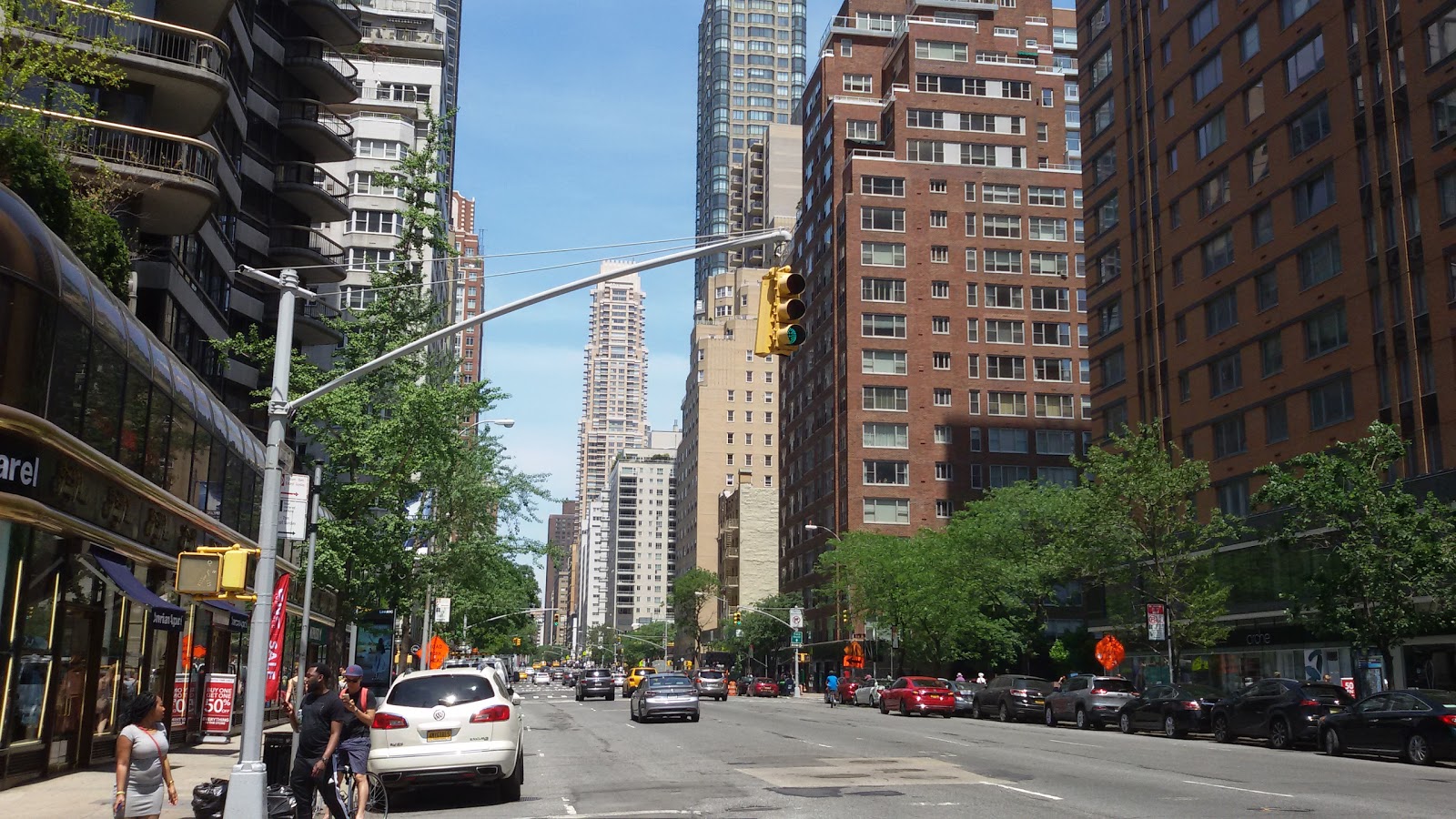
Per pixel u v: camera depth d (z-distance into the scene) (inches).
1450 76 1488.7
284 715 1519.4
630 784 716.0
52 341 698.2
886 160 3799.2
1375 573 1171.3
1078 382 3762.3
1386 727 894.4
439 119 1250.0
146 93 1432.1
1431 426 1493.6
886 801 595.8
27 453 675.4
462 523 1528.1
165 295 1469.0
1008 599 2503.7
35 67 920.3
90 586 810.8
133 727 409.1
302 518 692.1
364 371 587.8
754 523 5590.6
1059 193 3873.0
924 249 3774.6
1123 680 1454.2
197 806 502.9
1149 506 1669.5
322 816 569.9
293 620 1517.0
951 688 1830.7
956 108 3900.1
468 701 616.4
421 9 3673.7
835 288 3868.1
